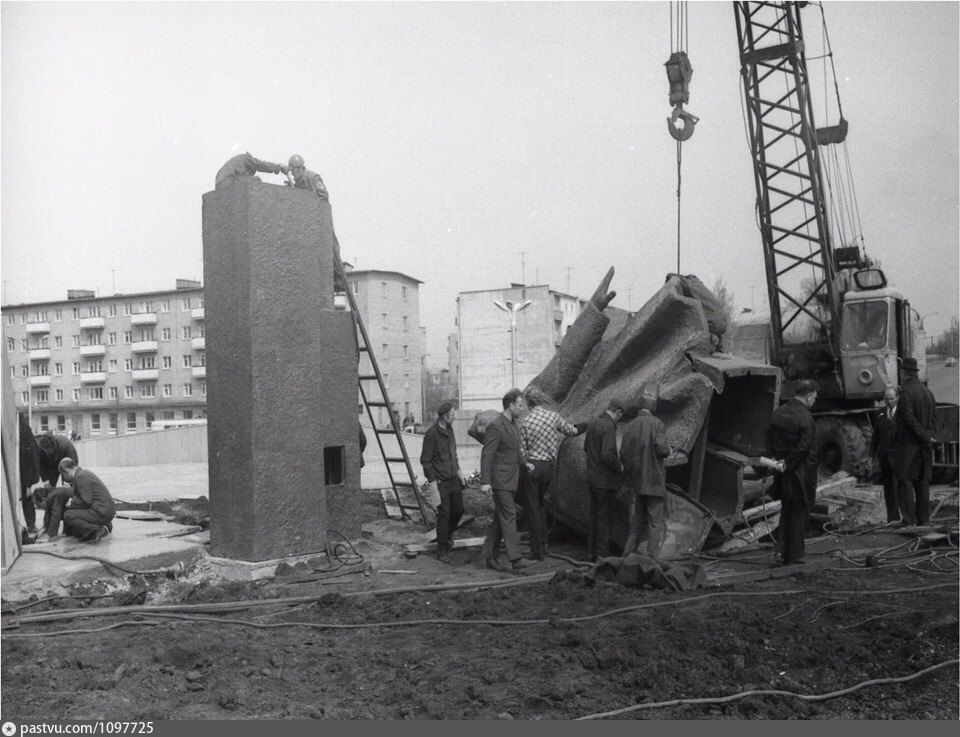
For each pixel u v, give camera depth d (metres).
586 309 12.34
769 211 19.27
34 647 6.33
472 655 6.08
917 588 7.63
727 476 10.56
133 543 10.38
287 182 10.41
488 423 9.84
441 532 10.27
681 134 14.89
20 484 11.12
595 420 9.61
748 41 19.38
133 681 5.55
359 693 5.42
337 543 10.00
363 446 11.05
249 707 5.13
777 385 10.56
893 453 11.91
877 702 5.11
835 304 18.09
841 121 19.41
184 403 79.50
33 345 82.31
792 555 9.18
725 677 5.44
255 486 9.23
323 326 10.46
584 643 6.15
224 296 9.62
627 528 9.89
